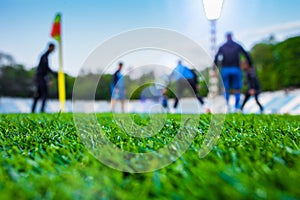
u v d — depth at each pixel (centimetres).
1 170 187
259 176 167
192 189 147
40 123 418
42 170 185
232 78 789
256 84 793
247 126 369
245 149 234
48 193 145
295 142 275
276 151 222
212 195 138
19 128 371
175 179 167
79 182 161
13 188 153
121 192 150
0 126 381
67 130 341
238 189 140
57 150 240
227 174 160
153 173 175
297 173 175
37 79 867
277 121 465
